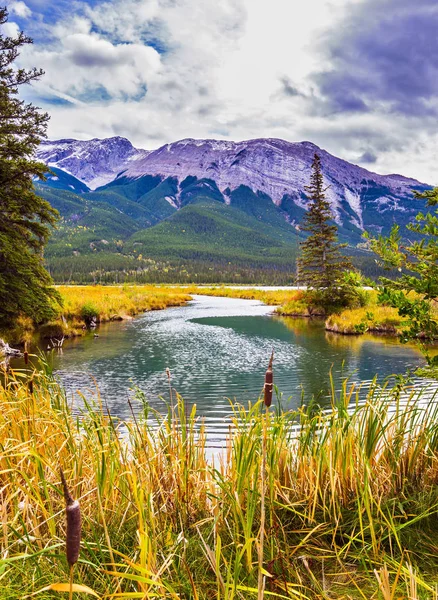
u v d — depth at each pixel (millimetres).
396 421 4180
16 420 3965
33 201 17859
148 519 2834
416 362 15875
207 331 25531
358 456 3646
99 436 3594
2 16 16672
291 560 2781
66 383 12867
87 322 27969
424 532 3066
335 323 25531
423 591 2363
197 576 2582
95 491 3111
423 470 3914
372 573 2637
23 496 3135
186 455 3648
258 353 18203
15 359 16234
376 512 3186
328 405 10133
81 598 2236
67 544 1068
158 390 12133
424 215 4070
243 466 3234
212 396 11469
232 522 3148
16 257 16891
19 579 2400
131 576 1853
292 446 4238
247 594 2381
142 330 25859
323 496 3357
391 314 25875
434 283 3939
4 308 16734
